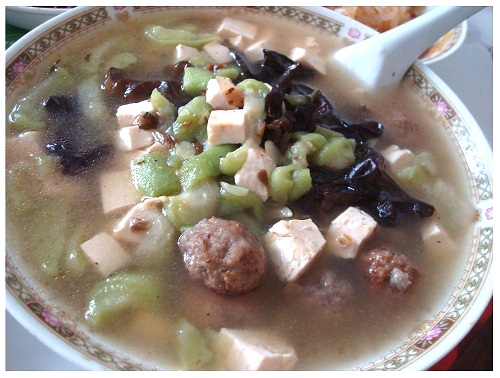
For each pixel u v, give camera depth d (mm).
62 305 193
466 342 308
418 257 234
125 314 195
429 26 297
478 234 243
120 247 212
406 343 203
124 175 234
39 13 304
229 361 189
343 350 200
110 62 284
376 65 302
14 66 258
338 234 229
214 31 321
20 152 234
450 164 275
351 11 375
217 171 233
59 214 219
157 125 250
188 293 205
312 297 211
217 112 240
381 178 244
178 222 217
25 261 202
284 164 242
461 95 357
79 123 253
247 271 201
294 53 310
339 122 272
